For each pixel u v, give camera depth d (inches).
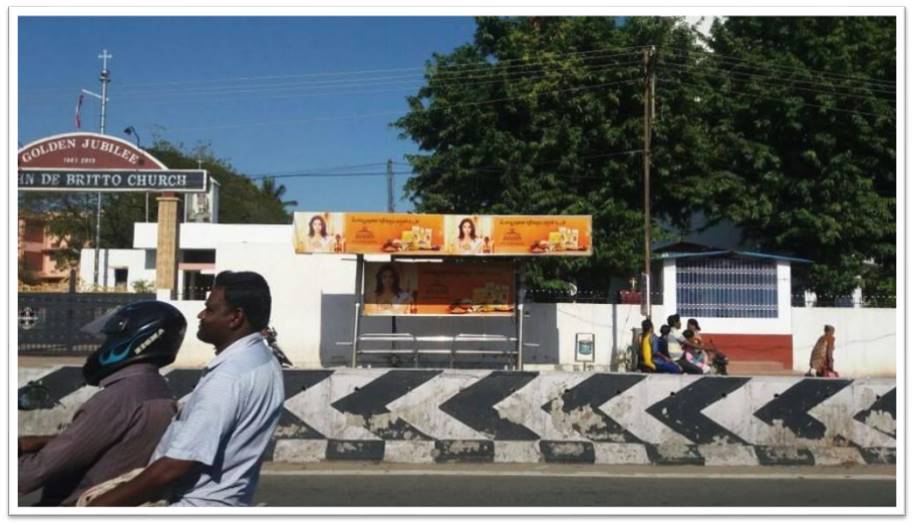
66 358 835.4
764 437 385.7
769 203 941.2
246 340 142.6
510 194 927.0
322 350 840.9
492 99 957.2
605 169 935.0
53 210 1957.4
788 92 953.5
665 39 961.5
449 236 742.5
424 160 968.9
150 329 152.9
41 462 143.1
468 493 323.0
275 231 1455.5
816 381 390.3
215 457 134.4
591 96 935.0
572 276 962.1
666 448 382.0
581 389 388.5
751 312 837.8
